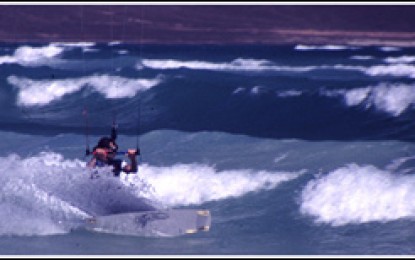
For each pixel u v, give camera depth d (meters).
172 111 87.19
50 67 125.62
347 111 84.06
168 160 56.91
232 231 41.88
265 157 57.56
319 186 48.22
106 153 44.78
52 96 97.00
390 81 91.56
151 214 42.25
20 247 38.66
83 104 92.50
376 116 81.31
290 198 47.06
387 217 43.72
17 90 97.50
